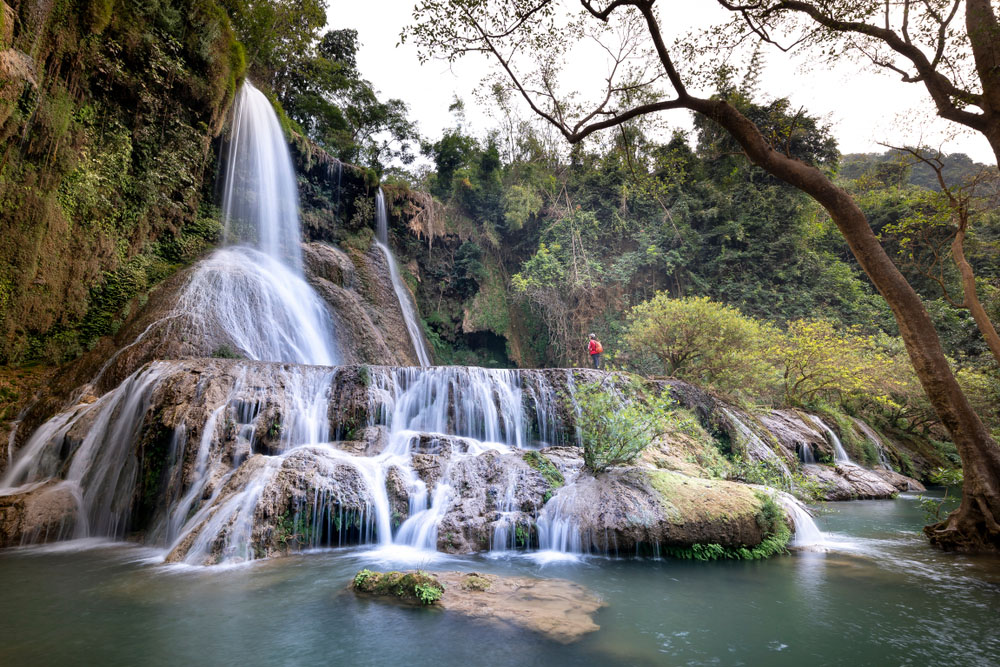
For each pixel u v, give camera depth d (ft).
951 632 13.75
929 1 25.66
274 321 48.01
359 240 74.28
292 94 87.15
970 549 23.17
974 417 23.99
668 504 22.35
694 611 15.19
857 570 19.89
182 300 41.63
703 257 96.89
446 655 11.82
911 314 25.25
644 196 94.27
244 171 59.06
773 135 30.42
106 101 41.83
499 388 37.91
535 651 12.12
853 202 27.02
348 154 92.73
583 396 26.81
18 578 17.70
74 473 26.91
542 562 20.38
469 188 97.14
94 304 39.58
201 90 49.44
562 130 34.83
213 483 23.45
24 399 31.60
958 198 28.91
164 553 21.42
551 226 93.25
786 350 57.98
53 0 36.11
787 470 38.19
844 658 12.09
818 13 26.04
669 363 57.47
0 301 33.22
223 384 28.02
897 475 51.13
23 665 11.19
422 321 82.53
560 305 89.51
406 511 23.77
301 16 77.51
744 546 21.80
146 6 43.93
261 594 15.98
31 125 34.88
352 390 32.83
